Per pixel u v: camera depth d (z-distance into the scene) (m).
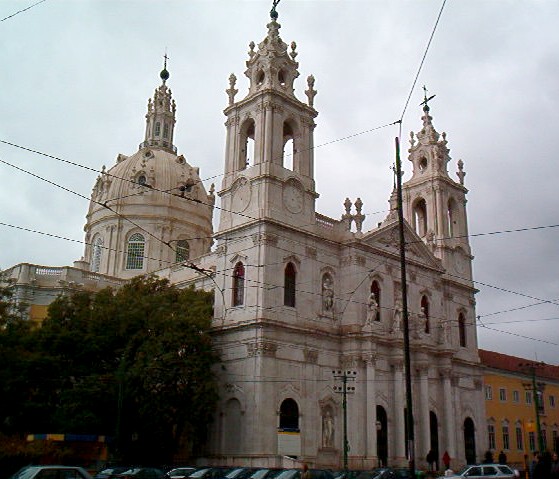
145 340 47.53
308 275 53.28
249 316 49.62
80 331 48.69
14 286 58.50
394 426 53.97
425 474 50.91
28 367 46.41
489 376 71.69
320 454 50.00
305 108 57.53
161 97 94.50
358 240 55.66
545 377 79.44
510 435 71.69
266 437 46.81
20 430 47.06
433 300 62.38
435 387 59.62
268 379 47.94
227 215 54.50
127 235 77.56
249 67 58.16
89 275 66.69
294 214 53.56
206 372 47.41
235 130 57.03
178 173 81.88
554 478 20.86
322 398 51.38
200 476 37.16
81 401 44.91
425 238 67.81
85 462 43.09
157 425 45.62
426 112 73.50
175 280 64.19
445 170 71.44
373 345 53.12
